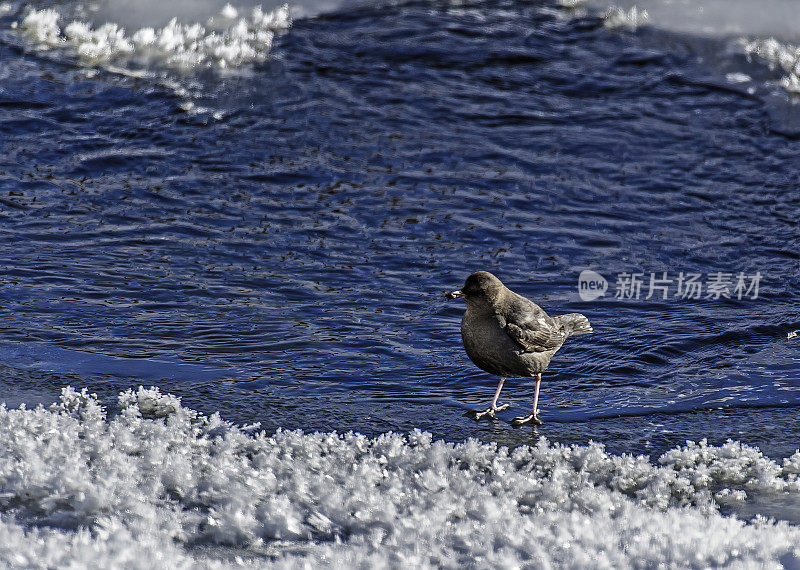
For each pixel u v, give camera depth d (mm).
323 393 10414
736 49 22875
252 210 15516
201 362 10977
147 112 18703
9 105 18391
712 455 8930
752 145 18797
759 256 14789
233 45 21594
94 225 14695
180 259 13789
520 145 18406
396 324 12312
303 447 8812
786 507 8062
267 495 7828
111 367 10672
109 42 21328
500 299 9633
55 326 11609
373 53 22031
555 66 22000
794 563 6727
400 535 7164
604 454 8875
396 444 8891
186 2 23625
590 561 6621
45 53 20625
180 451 8555
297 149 17750
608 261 14461
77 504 7336
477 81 21109
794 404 10281
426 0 25375
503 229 15328
